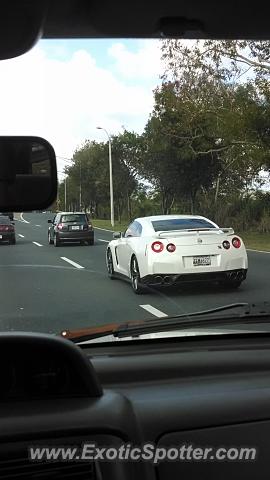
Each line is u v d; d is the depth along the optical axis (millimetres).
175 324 4230
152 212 54281
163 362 3568
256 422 3117
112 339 4047
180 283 11055
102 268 15641
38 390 2760
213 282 11273
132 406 2969
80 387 2805
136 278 11133
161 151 40031
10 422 2602
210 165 40469
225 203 39969
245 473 3045
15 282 12508
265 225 34438
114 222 53156
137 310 9016
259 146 27828
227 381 3484
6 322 7551
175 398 3174
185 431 3020
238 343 4117
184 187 42625
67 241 25734
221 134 29594
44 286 11836
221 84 27328
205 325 4324
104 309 8992
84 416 2688
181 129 32500
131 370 3492
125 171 59469
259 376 3572
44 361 2781
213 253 11211
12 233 26984
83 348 3949
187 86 27500
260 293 10914
